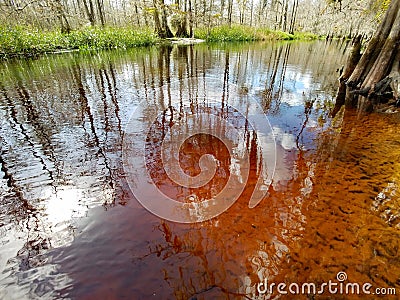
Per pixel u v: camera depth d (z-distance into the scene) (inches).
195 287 65.4
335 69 392.2
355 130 161.9
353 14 842.8
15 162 123.0
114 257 74.0
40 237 80.9
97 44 574.6
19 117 177.9
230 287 65.3
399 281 65.7
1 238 80.4
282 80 304.7
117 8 1073.5
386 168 115.7
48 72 325.7
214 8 1074.7
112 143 142.2
